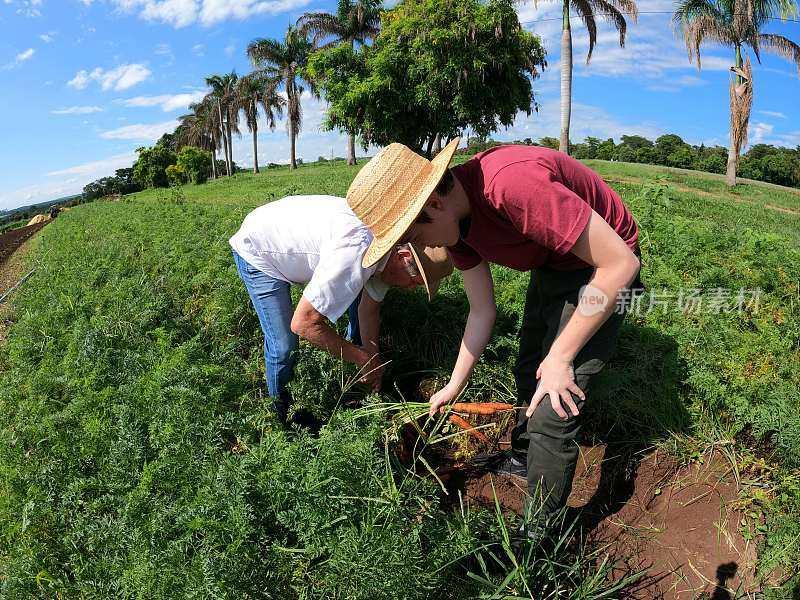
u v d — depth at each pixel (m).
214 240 7.66
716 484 2.95
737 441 3.16
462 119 19.97
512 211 1.91
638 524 2.88
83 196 66.19
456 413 3.56
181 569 2.33
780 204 21.14
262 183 28.67
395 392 3.87
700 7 20.30
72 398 3.76
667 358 3.46
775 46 21.03
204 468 2.79
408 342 4.14
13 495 3.05
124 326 4.65
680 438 3.16
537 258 2.25
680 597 2.52
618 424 3.33
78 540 2.77
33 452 3.42
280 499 2.54
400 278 3.00
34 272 9.34
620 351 3.75
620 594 2.55
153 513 2.66
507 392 3.74
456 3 18.58
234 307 4.60
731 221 12.88
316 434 3.34
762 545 2.60
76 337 4.51
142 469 2.98
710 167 48.91
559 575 2.47
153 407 3.22
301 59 40.38
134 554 2.46
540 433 2.28
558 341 2.12
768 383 3.33
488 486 3.17
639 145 69.56
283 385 3.35
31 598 2.59
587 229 1.86
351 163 39.31
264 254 3.08
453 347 4.02
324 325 3.00
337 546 2.31
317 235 2.97
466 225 2.15
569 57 18.91
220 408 3.36
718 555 2.66
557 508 2.42
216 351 4.07
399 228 2.05
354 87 20.64
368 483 2.56
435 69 19.14
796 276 4.66
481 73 19.02
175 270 6.45
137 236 9.95
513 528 2.61
